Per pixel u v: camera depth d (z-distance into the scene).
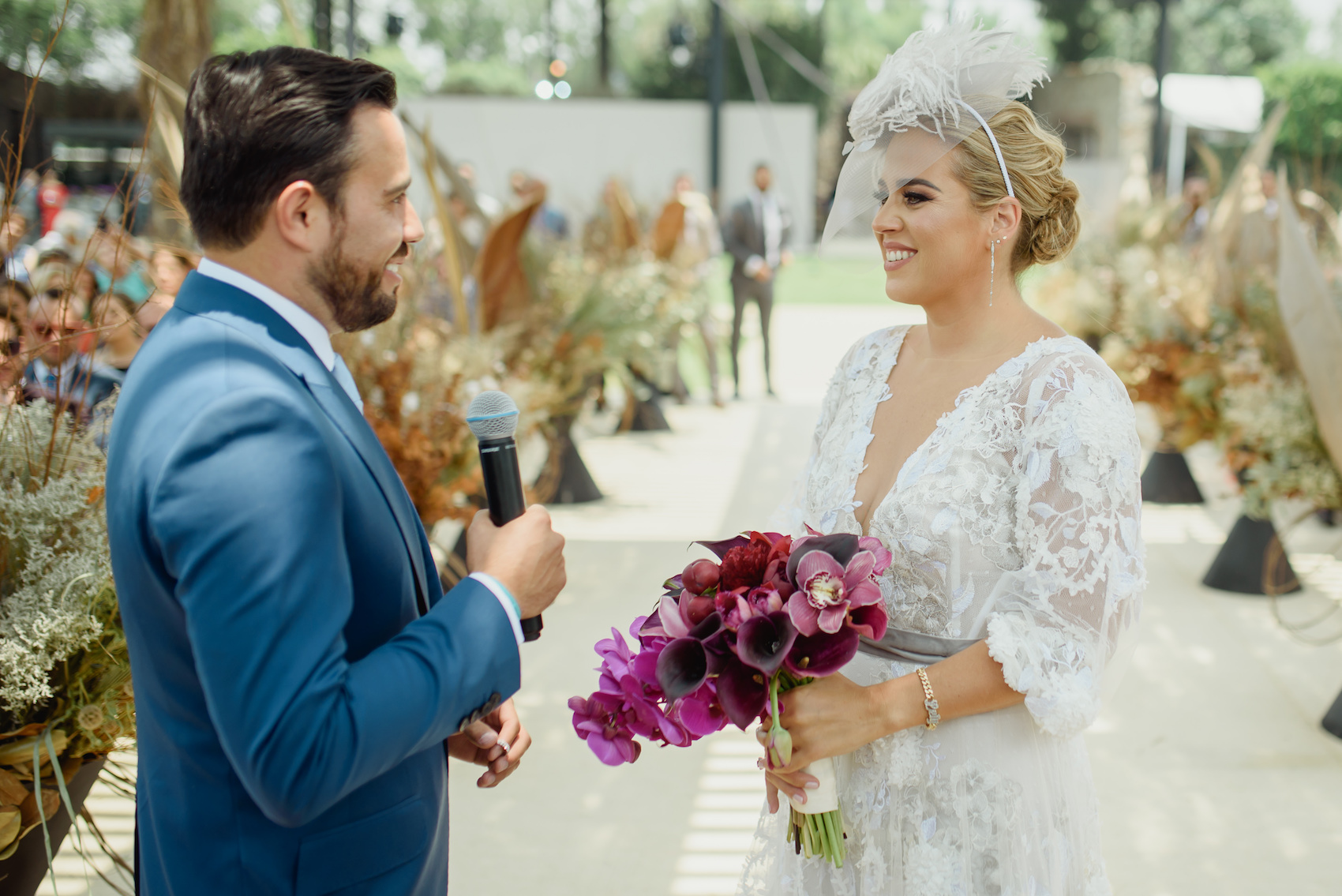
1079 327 6.32
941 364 1.52
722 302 15.09
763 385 10.06
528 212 4.93
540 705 3.57
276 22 17.14
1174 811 2.90
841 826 1.44
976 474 1.38
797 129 21.34
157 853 1.16
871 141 1.45
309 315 1.14
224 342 1.05
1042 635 1.30
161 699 1.08
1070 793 1.46
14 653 1.63
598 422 8.55
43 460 1.94
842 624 1.24
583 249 7.57
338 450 1.09
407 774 1.19
